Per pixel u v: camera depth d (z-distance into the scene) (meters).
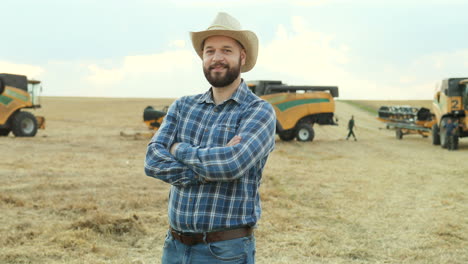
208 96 2.53
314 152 18.56
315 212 7.71
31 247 5.31
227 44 2.43
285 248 5.66
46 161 12.88
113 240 5.83
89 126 34.00
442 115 20.64
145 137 22.98
